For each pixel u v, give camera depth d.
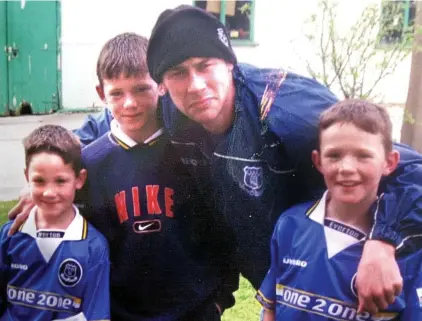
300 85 1.53
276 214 1.56
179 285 1.68
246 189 1.56
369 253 1.33
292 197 1.56
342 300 1.38
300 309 1.43
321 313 1.40
